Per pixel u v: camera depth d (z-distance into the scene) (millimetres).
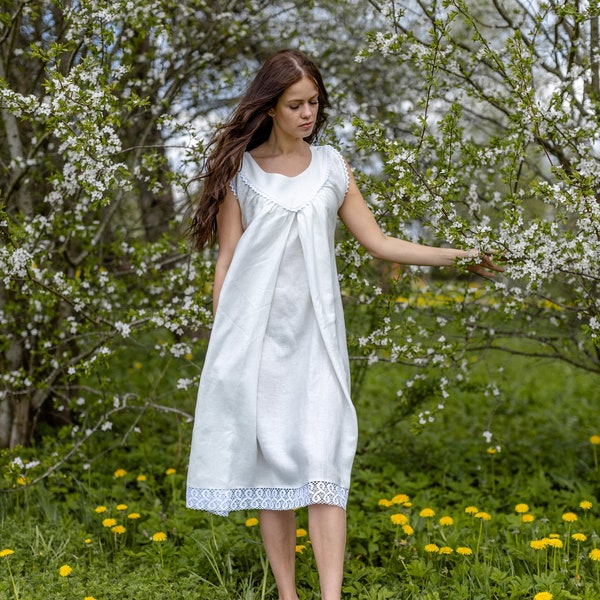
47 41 4047
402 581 2824
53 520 3328
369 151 3615
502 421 5227
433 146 3205
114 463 4160
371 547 3023
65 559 3016
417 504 3469
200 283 3557
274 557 2629
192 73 4184
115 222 4961
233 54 4484
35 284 3590
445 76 3818
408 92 4684
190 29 4195
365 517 3373
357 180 3148
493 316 3871
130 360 6273
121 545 3146
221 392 2500
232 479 2502
